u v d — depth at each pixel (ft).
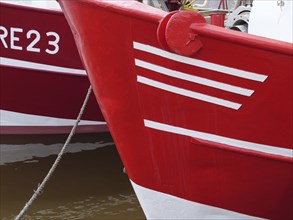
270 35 12.99
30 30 21.01
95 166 21.77
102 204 18.88
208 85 11.11
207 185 12.29
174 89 11.28
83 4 11.19
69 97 22.36
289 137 11.47
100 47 11.49
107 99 12.19
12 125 22.99
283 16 12.71
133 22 10.87
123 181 20.67
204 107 11.35
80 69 21.74
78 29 11.68
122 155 12.89
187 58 10.85
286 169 11.82
